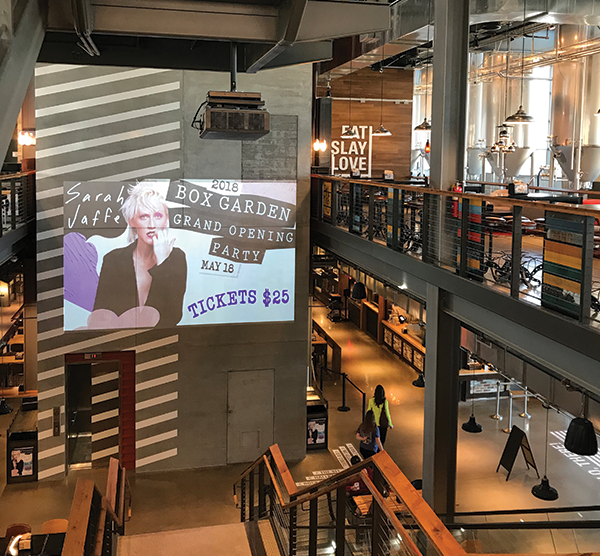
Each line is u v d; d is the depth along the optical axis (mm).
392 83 21656
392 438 14312
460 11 8734
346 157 21609
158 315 12930
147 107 12438
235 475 13078
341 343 21844
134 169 12508
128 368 13078
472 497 11383
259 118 6047
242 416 13547
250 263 13266
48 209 12250
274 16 5145
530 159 20016
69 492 12203
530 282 7910
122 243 12617
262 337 13461
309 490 5719
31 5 3947
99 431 13227
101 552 4523
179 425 13273
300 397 13766
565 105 15828
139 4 4918
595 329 5062
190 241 12914
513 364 7133
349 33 5148
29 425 13281
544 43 18547
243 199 13094
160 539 6625
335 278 25203
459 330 8375
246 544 6633
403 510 6738
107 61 7094
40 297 12414
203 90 12641
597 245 9539
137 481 12812
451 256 8273
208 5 5047
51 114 12078
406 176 21219
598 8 11016
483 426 14789
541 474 12375
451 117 8750
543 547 9398
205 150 12797
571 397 6152
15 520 11133
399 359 20078
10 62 3459
